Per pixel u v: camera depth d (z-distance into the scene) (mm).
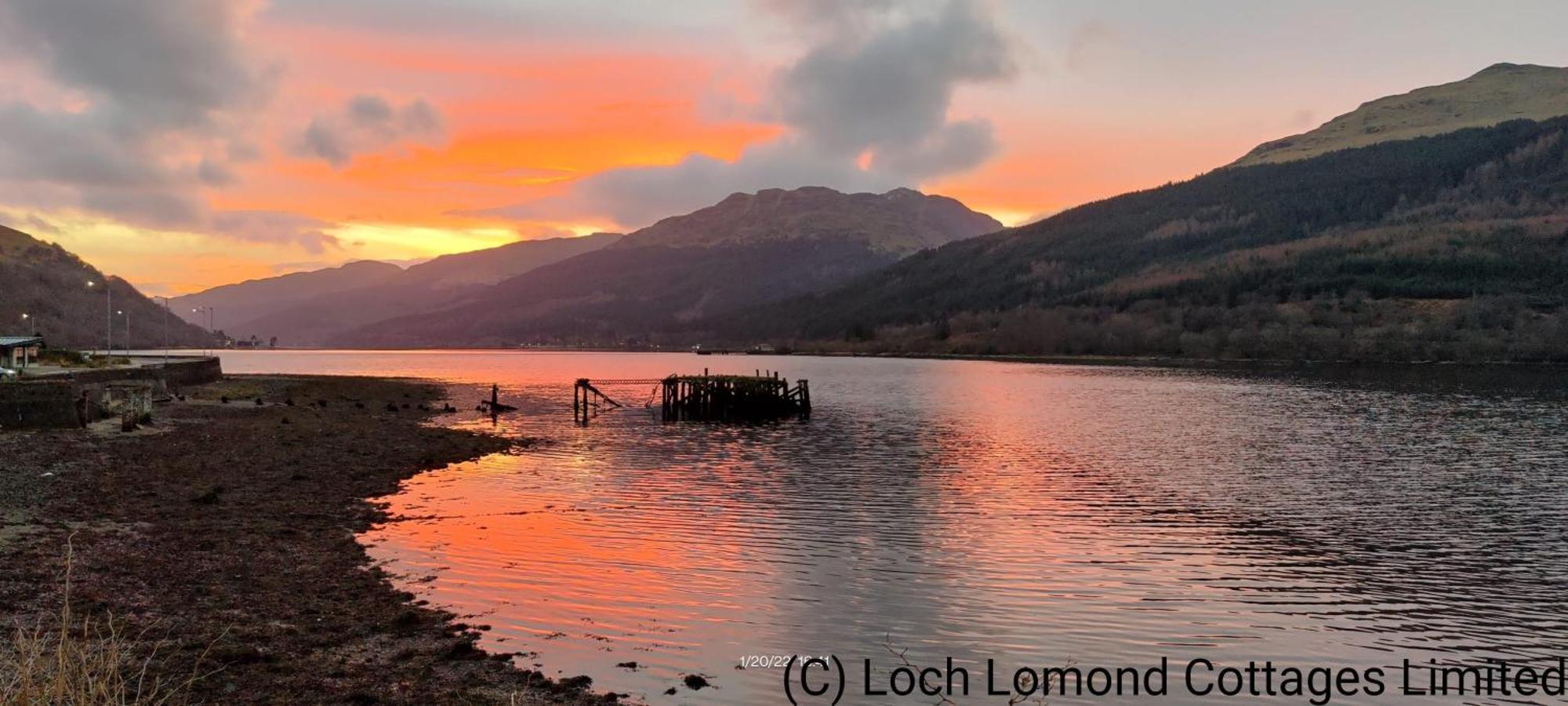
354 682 11781
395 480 29844
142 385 41719
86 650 11148
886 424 54312
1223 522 25062
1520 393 80625
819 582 18141
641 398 78062
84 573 16203
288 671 12039
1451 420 56531
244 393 67812
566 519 23875
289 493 25969
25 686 9203
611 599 16578
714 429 50625
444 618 14938
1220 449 41844
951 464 36344
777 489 29422
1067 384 100562
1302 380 102500
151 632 13188
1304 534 23703
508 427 51219
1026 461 37281
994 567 19656
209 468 29188
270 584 16375
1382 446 43281
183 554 18188
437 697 11461
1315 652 15000
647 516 24547
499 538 21328
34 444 31594
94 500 22984
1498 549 22328
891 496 28391
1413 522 25547
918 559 20266
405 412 58281
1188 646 15094
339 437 40031
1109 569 19750
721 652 14031
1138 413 62375
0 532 18922
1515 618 16906
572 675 12750
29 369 57875
